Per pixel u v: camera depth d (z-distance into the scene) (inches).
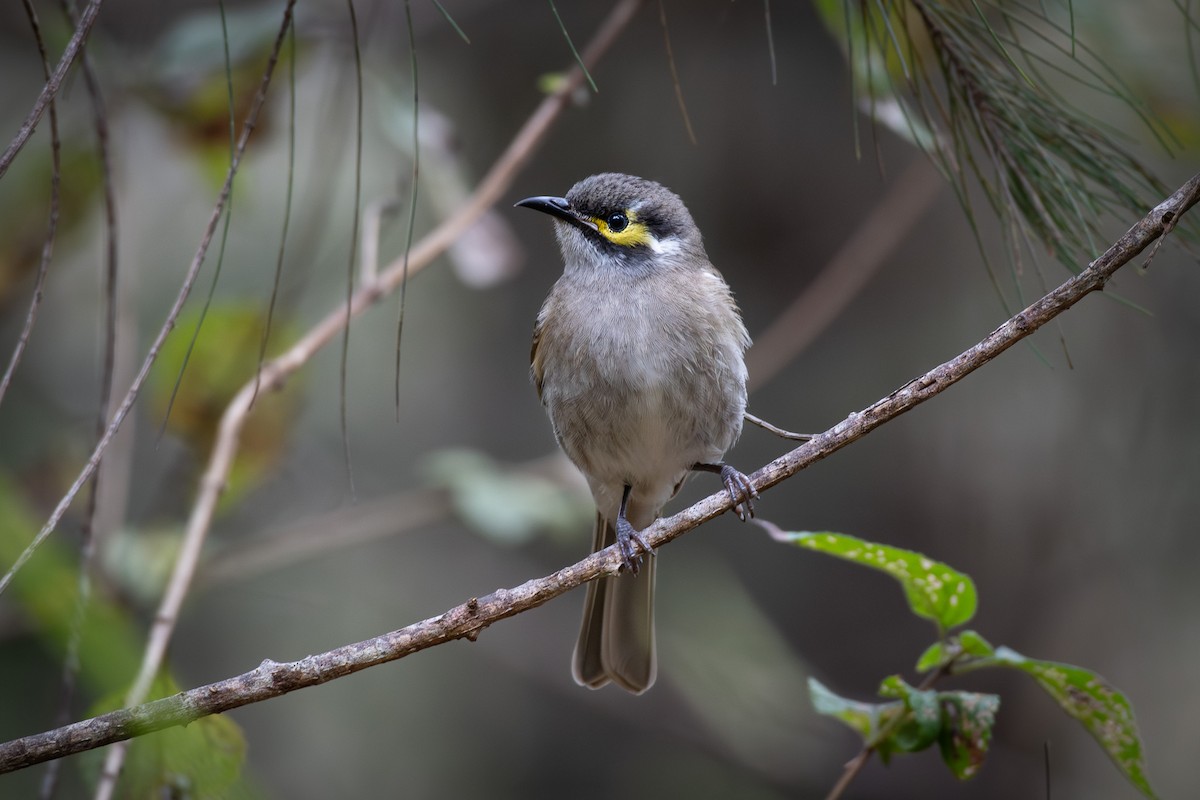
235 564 362.9
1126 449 423.2
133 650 201.5
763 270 438.3
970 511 430.3
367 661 177.2
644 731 470.9
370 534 376.2
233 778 229.9
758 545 456.8
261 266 469.1
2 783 362.9
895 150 433.7
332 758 470.0
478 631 182.2
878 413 199.0
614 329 298.8
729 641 443.2
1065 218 225.8
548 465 391.9
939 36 226.5
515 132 461.4
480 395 487.5
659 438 302.7
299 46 352.5
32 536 181.3
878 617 446.3
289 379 354.0
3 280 359.6
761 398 442.3
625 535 292.7
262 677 173.0
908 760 441.4
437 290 495.5
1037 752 429.4
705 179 441.7
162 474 438.6
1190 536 419.2
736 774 455.5
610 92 448.8
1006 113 225.1
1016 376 427.5
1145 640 424.2
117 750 218.7
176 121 355.9
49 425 429.4
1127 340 423.2
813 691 227.6
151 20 415.8
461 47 465.1
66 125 363.9
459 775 473.1
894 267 431.5
